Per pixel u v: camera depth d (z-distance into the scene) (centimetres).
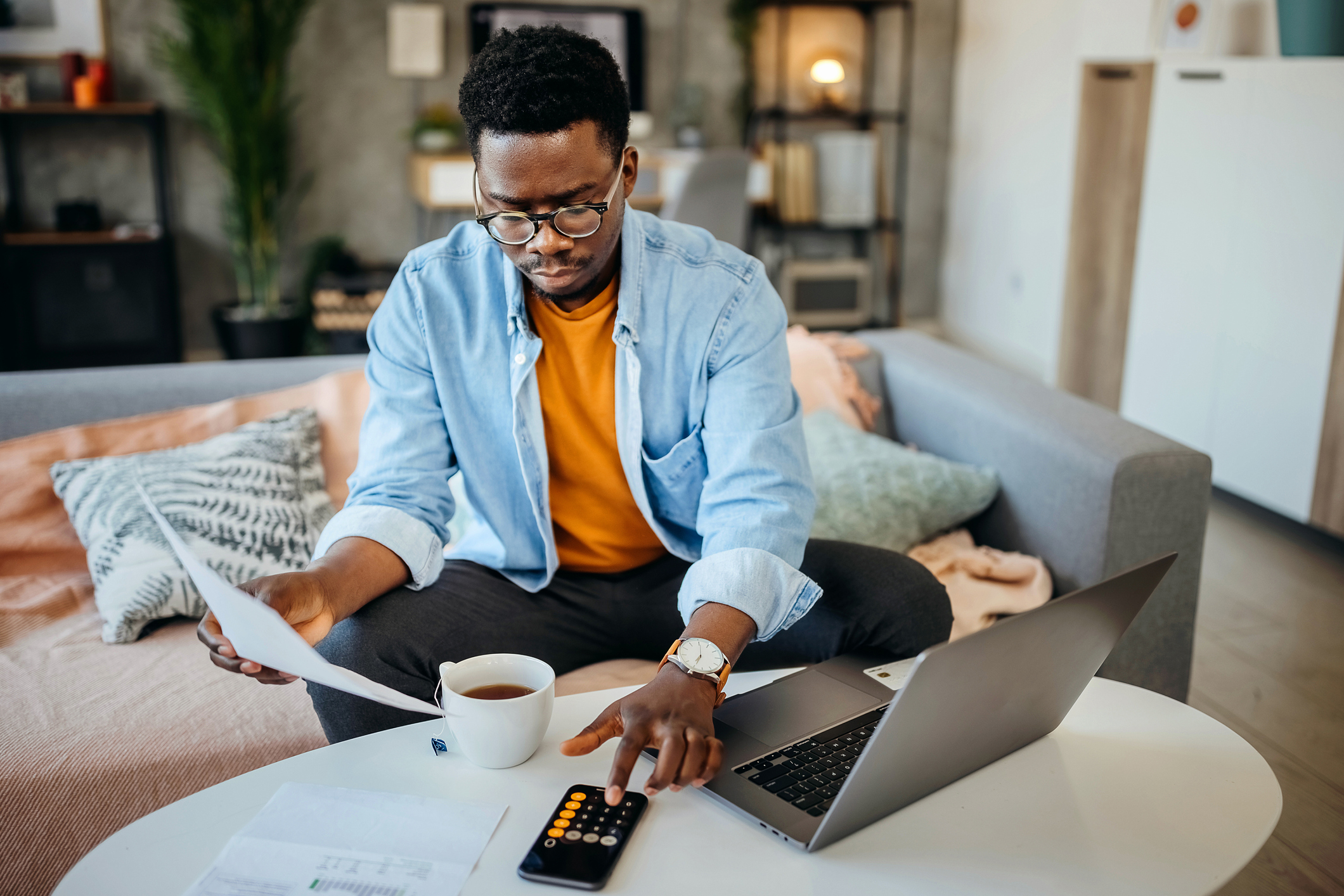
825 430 185
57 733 119
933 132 509
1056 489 161
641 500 127
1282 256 275
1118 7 342
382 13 443
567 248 102
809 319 508
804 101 501
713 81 486
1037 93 436
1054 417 169
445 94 459
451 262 124
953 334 521
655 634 132
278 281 457
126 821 116
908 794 84
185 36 418
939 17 495
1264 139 279
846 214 497
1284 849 150
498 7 452
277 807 84
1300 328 271
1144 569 88
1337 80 255
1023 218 453
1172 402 323
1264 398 284
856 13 497
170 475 153
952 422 189
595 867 76
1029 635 79
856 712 100
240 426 168
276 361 190
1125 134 340
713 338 120
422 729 98
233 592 80
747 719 98
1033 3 437
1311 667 207
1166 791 88
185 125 429
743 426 116
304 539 154
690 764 83
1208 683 200
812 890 75
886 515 166
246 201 407
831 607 122
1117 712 102
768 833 82
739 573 102
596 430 126
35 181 420
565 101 97
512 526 128
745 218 409
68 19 403
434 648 114
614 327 121
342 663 109
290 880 75
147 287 424
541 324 122
